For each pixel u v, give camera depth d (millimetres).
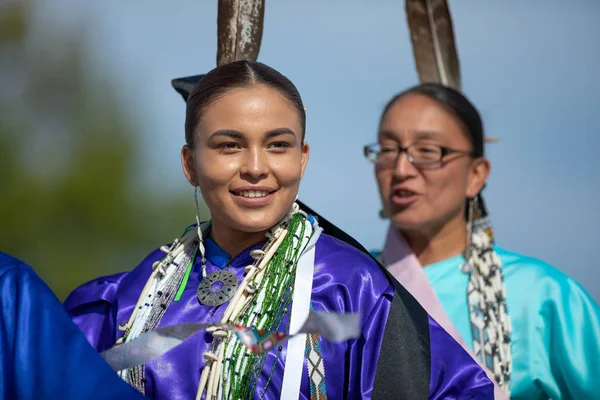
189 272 7957
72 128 27062
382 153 10766
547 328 10078
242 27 8852
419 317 7730
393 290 7695
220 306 7621
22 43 27375
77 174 26438
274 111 7465
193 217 27078
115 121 27234
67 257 25828
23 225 25766
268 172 7480
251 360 7344
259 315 7504
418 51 11883
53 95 27266
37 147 26766
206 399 7277
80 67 27422
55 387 7004
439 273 10609
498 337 10078
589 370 9812
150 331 7172
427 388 7426
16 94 27000
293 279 7609
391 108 10758
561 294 10102
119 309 7910
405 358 7449
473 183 10859
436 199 10570
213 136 7492
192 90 7770
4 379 7105
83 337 7188
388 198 10719
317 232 7816
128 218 26547
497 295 10273
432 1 11867
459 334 10023
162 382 7402
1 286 7328
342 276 7621
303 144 7875
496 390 9398
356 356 7473
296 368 7316
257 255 7727
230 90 7504
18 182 26031
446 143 10594
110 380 6996
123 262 26516
